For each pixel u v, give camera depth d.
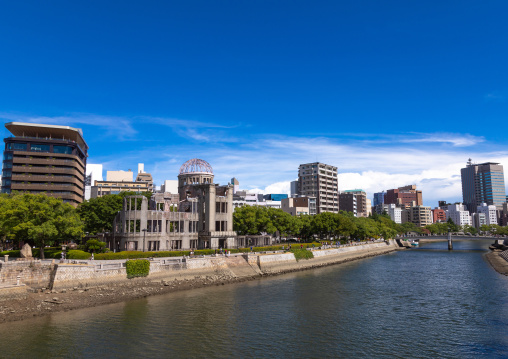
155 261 70.19
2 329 44.12
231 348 40.41
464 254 158.12
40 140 144.75
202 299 61.66
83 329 44.84
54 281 56.25
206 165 135.75
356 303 61.19
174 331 45.19
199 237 102.56
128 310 53.38
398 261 128.50
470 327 48.72
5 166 141.75
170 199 109.62
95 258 69.50
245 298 63.25
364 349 40.91
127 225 90.56
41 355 37.31
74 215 80.94
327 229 147.12
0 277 52.06
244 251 96.31
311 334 45.47
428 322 50.88
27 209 70.19
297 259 104.62
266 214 124.25
